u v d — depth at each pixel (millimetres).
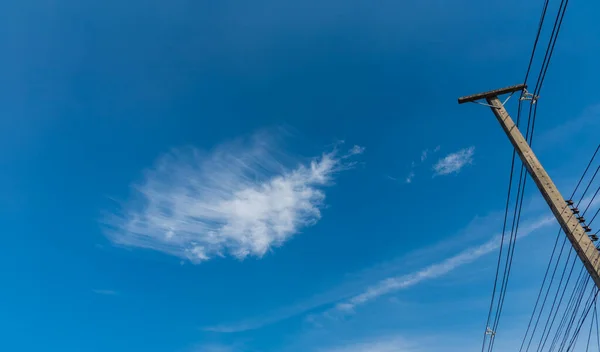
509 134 12672
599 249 9875
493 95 13477
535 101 12914
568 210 10602
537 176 11438
